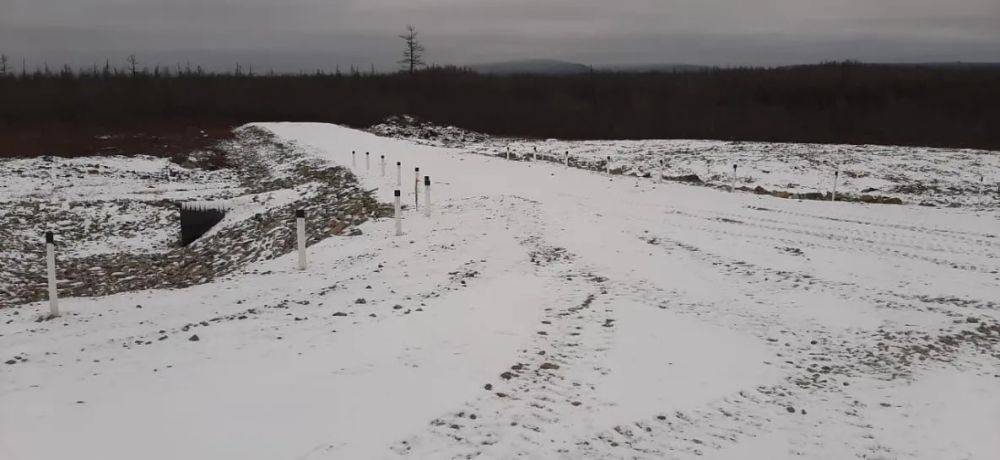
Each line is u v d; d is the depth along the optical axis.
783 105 82.12
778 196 25.27
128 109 66.12
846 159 36.44
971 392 7.09
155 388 6.21
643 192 22.58
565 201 19.72
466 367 6.86
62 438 5.07
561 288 10.52
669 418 6.07
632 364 7.31
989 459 5.72
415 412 5.66
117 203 24.11
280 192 24.42
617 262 12.54
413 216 17.69
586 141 51.22
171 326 9.14
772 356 7.98
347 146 38.50
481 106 79.62
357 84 93.56
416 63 106.56
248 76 104.81
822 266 12.88
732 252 13.91
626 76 108.69
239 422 5.38
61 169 30.58
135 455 4.79
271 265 14.51
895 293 11.09
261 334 8.11
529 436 5.44
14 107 61.09
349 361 6.97
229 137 50.53
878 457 5.68
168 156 37.25
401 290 10.63
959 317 9.77
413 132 59.72
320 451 4.90
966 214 20.33
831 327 9.20
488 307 9.24
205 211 21.66
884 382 7.31
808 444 5.82
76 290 14.51
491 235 14.83
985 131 63.28
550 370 6.96
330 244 15.62
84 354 7.64
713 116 74.12
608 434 5.63
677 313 9.47
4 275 15.51
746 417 6.25
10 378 6.67
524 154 37.91
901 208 21.39
